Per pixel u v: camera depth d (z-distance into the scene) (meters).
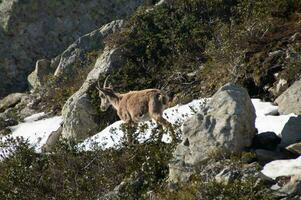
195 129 33.97
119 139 44.97
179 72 53.75
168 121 45.88
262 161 32.25
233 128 33.00
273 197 27.86
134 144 38.72
